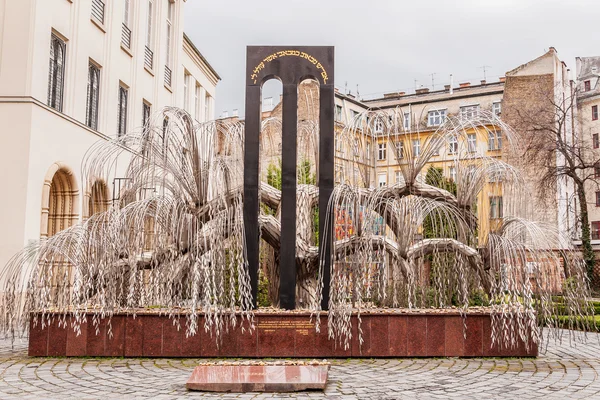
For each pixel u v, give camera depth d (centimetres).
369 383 722
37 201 1473
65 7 1656
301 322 913
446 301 1043
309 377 696
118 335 919
